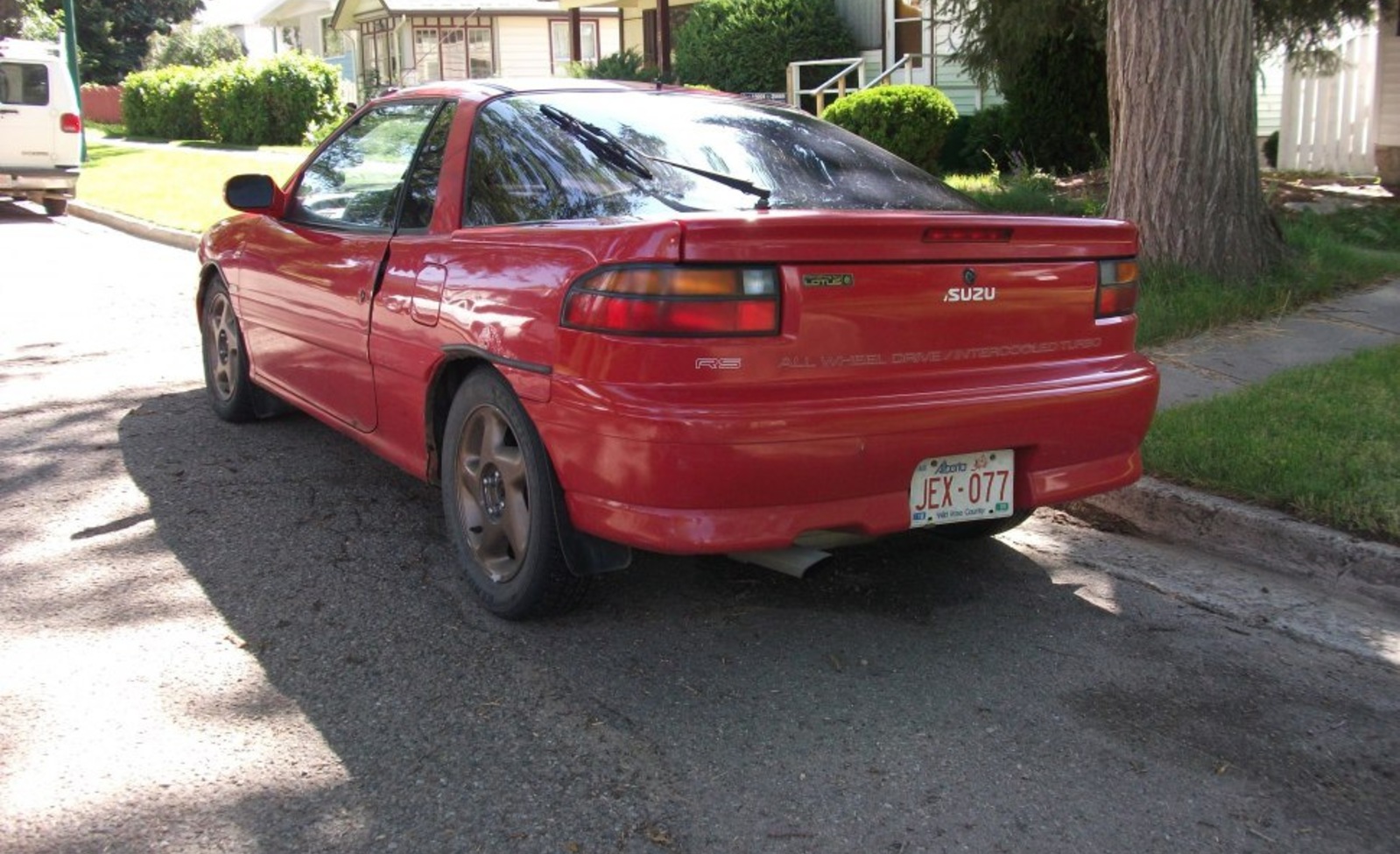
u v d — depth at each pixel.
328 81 28.89
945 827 2.99
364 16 39.34
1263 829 3.02
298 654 3.81
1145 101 8.22
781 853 2.87
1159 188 8.27
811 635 4.03
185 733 3.33
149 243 14.16
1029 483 3.92
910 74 19.17
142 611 4.11
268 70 28.30
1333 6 12.15
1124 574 4.66
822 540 3.73
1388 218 10.73
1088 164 14.45
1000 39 13.19
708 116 4.60
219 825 2.91
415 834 2.91
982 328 3.78
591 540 3.78
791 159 4.45
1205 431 5.59
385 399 4.59
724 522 3.43
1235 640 4.08
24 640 3.87
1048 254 3.89
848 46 21.36
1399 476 4.97
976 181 13.38
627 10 29.38
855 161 4.59
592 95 4.58
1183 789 3.18
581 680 3.68
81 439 6.06
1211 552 4.92
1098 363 4.05
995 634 4.08
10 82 16.39
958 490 3.80
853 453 3.50
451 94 4.70
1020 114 14.69
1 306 9.74
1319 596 4.48
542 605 3.95
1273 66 16.19
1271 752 3.37
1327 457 5.17
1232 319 7.73
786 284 3.42
